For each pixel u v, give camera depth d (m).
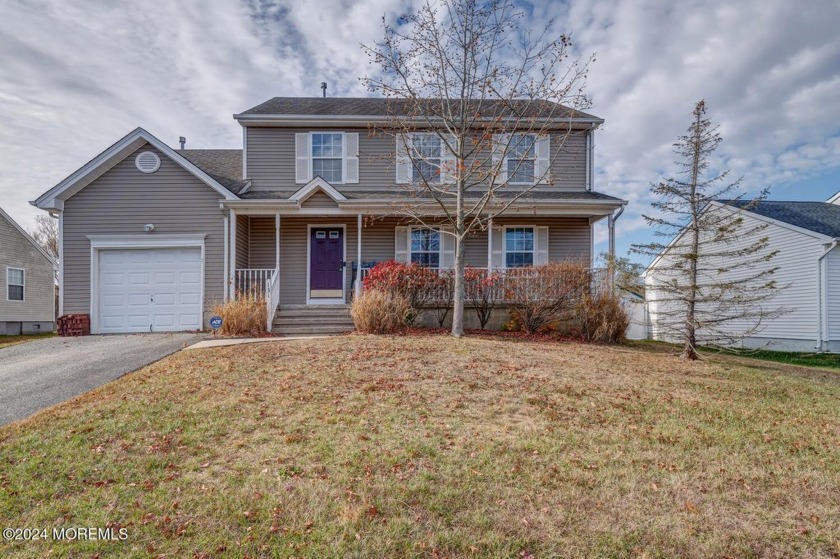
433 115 11.90
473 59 10.12
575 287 11.27
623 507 3.07
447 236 13.79
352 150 13.70
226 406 4.86
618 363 7.95
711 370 7.98
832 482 3.49
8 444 3.96
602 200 12.39
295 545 2.63
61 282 11.62
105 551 2.59
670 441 4.20
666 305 15.71
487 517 2.91
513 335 10.70
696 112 9.11
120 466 3.54
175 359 7.30
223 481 3.33
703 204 9.52
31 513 2.95
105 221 11.77
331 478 3.36
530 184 13.52
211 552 2.58
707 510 3.07
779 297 14.05
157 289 11.83
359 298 10.72
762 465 3.77
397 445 3.92
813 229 13.50
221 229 11.91
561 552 2.62
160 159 11.87
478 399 5.26
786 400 6.03
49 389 5.99
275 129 13.71
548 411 4.91
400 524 2.82
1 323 19.02
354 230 13.72
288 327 10.84
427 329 10.86
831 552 2.66
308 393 5.35
